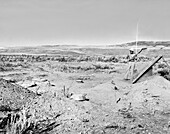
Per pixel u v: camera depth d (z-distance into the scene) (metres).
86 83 14.91
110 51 67.00
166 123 6.92
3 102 6.48
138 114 7.77
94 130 6.00
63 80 16.14
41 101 7.30
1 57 33.34
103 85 11.89
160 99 9.46
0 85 7.47
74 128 6.06
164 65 17.23
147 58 35.06
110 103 9.08
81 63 31.70
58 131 5.88
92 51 67.25
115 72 21.55
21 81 14.00
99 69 24.08
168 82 11.46
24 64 26.98
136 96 9.95
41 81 14.00
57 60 35.12
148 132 6.09
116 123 6.52
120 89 11.23
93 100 9.42
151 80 11.45
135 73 13.29
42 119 6.24
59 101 7.50
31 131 5.64
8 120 5.79
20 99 7.13
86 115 6.91
